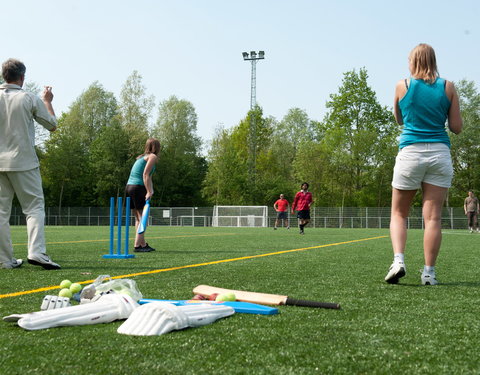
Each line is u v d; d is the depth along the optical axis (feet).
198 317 7.06
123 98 160.15
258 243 32.96
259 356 5.49
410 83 12.64
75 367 5.05
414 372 5.02
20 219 138.51
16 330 6.65
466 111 146.20
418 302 9.47
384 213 122.72
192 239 39.47
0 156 15.38
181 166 180.96
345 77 153.17
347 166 148.77
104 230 67.26
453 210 117.60
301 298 9.81
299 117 225.97
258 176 174.29
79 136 173.78
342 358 5.47
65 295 9.41
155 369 4.99
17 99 15.64
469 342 6.31
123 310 7.41
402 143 12.80
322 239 40.42
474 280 13.28
